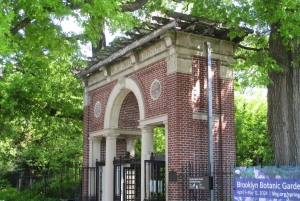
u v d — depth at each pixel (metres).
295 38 16.45
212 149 16.47
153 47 18.33
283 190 11.96
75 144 34.88
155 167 18.03
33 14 12.74
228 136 17.62
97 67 22.39
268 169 12.48
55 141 33.94
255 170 12.87
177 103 16.64
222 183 16.45
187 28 17.05
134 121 22.47
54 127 29.80
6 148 39.88
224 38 18.19
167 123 17.14
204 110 17.28
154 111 18.16
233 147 17.66
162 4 22.02
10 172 38.94
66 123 29.20
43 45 13.76
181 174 16.05
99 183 23.20
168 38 16.94
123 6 14.97
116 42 20.19
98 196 22.66
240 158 31.09
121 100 21.64
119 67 21.03
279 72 18.03
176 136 16.48
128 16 13.87
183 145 16.53
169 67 17.25
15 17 13.02
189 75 17.11
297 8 15.51
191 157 16.62
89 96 24.44
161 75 17.92
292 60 17.98
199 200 16.16
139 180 21.17
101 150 24.23
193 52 17.31
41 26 13.33
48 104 26.48
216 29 17.58
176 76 16.80
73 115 27.41
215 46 17.94
